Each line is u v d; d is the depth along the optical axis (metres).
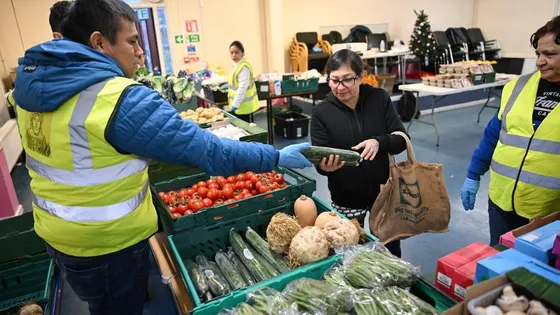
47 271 2.12
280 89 4.93
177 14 6.65
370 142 1.59
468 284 1.03
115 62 1.06
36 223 1.19
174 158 1.03
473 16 10.21
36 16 5.65
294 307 1.00
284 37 7.83
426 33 8.05
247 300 1.07
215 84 5.22
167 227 1.63
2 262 2.00
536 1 8.75
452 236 2.72
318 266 1.18
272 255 1.36
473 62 5.21
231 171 1.15
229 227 1.56
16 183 4.16
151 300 2.14
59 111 0.99
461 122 5.92
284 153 1.28
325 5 8.07
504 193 1.55
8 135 4.13
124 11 1.05
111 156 1.03
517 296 0.76
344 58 1.61
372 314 0.97
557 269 0.89
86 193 1.05
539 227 1.17
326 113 1.75
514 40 9.42
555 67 1.30
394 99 6.45
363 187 1.77
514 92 1.52
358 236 1.31
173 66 6.86
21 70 1.02
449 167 4.05
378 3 8.68
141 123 0.97
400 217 1.66
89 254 1.14
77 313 2.11
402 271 1.09
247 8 7.21
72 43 0.99
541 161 1.40
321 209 1.61
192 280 1.31
